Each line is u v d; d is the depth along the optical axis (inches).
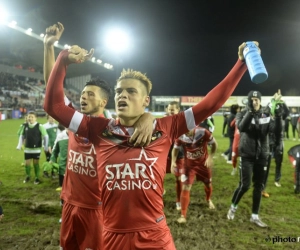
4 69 1551.4
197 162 206.2
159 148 75.8
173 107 205.5
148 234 73.2
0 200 243.9
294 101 1274.6
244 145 190.9
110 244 74.3
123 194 72.9
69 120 78.7
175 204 237.9
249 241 169.8
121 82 76.8
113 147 74.7
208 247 161.9
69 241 113.3
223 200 247.6
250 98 183.9
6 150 509.0
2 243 166.7
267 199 250.1
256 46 74.7
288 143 620.4
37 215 210.7
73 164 111.8
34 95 1614.2
